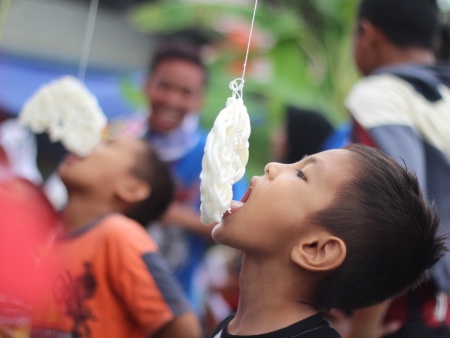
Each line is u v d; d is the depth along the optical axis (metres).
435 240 1.83
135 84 5.61
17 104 5.15
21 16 6.11
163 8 5.22
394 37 2.75
